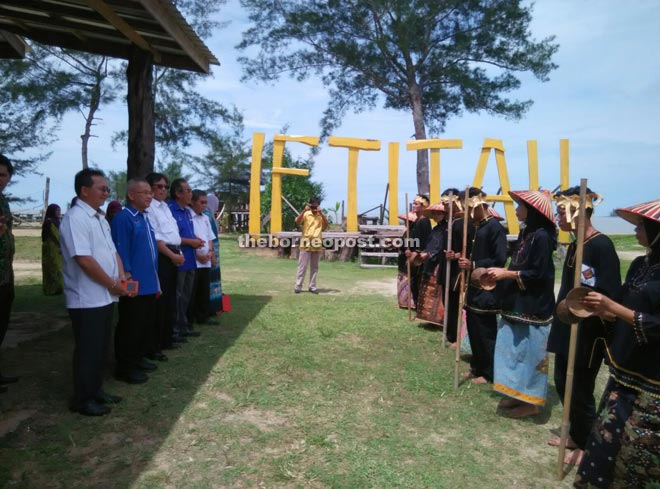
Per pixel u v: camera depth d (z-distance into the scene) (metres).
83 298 3.75
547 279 3.97
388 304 8.62
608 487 2.48
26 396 4.09
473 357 4.99
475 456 3.48
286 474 3.11
